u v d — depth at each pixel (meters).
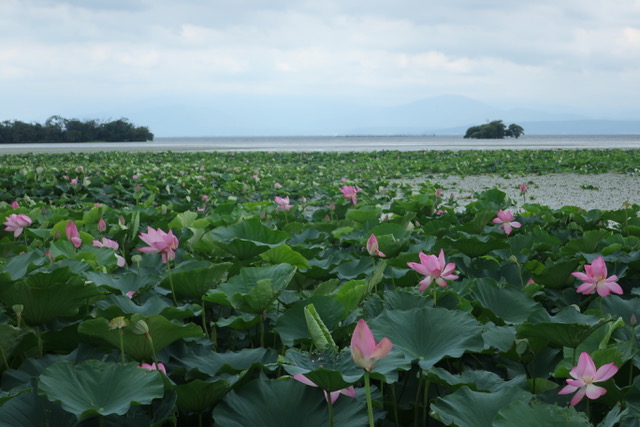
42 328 2.89
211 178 16.11
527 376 2.63
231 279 3.27
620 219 6.98
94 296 3.09
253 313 2.91
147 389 2.11
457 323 2.62
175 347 2.65
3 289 2.87
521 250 4.98
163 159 29.16
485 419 2.02
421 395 2.68
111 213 7.31
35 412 2.10
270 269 3.31
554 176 20.45
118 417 2.15
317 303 2.79
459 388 2.22
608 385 2.18
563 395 2.33
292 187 13.77
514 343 2.53
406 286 4.03
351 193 7.77
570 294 4.01
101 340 2.54
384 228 5.18
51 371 2.10
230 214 7.20
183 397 2.21
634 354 2.38
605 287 2.88
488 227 6.71
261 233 4.66
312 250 4.68
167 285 3.38
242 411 2.14
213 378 2.39
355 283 3.13
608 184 17.33
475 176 20.97
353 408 2.14
